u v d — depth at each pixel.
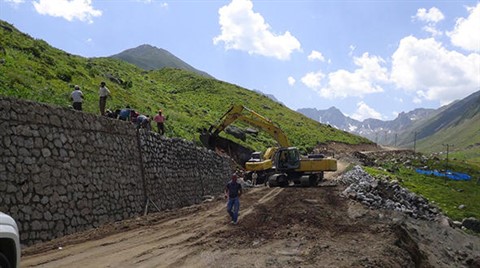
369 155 92.62
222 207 20.08
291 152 31.20
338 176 41.91
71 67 34.97
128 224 15.48
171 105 52.56
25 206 12.25
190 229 14.54
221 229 14.48
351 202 23.09
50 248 11.48
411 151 112.06
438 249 23.72
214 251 11.55
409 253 14.95
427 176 78.88
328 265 10.63
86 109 22.97
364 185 30.42
